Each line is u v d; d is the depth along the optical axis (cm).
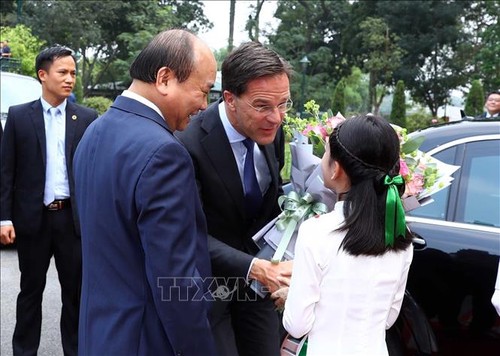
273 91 180
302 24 3356
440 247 247
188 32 158
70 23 2683
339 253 162
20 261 314
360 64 3262
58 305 427
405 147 212
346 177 169
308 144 214
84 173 156
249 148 207
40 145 305
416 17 2914
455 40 2906
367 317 165
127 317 146
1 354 337
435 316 246
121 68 2319
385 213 160
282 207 224
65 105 314
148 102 155
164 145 142
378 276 163
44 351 349
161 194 139
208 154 200
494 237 241
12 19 2589
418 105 3167
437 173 215
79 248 314
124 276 147
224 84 187
